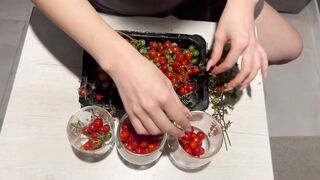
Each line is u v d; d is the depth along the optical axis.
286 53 0.67
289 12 1.00
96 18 0.37
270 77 0.91
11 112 0.44
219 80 0.47
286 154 0.83
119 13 0.53
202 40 0.47
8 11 0.88
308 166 0.82
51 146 0.42
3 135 0.42
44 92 0.45
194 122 0.45
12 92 0.45
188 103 0.44
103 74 0.44
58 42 0.49
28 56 0.48
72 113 0.45
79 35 0.36
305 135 0.85
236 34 0.41
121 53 0.35
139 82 0.34
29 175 0.41
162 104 0.34
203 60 0.46
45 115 0.44
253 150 0.45
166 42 0.46
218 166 0.44
